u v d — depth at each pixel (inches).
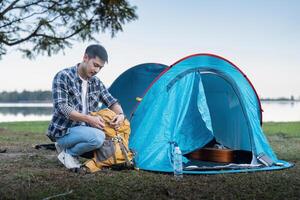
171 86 111.6
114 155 98.2
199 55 115.0
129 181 88.4
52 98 96.7
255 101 121.0
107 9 212.2
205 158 122.2
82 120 95.0
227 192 81.1
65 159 98.0
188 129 119.1
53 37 214.5
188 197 77.3
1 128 242.8
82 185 83.7
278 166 108.2
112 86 144.3
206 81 124.0
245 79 119.9
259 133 114.7
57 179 89.0
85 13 217.9
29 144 161.8
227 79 117.3
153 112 110.3
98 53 96.3
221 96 123.7
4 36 208.1
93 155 101.3
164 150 105.4
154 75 141.0
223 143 125.1
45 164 108.2
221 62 116.7
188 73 113.5
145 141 107.9
